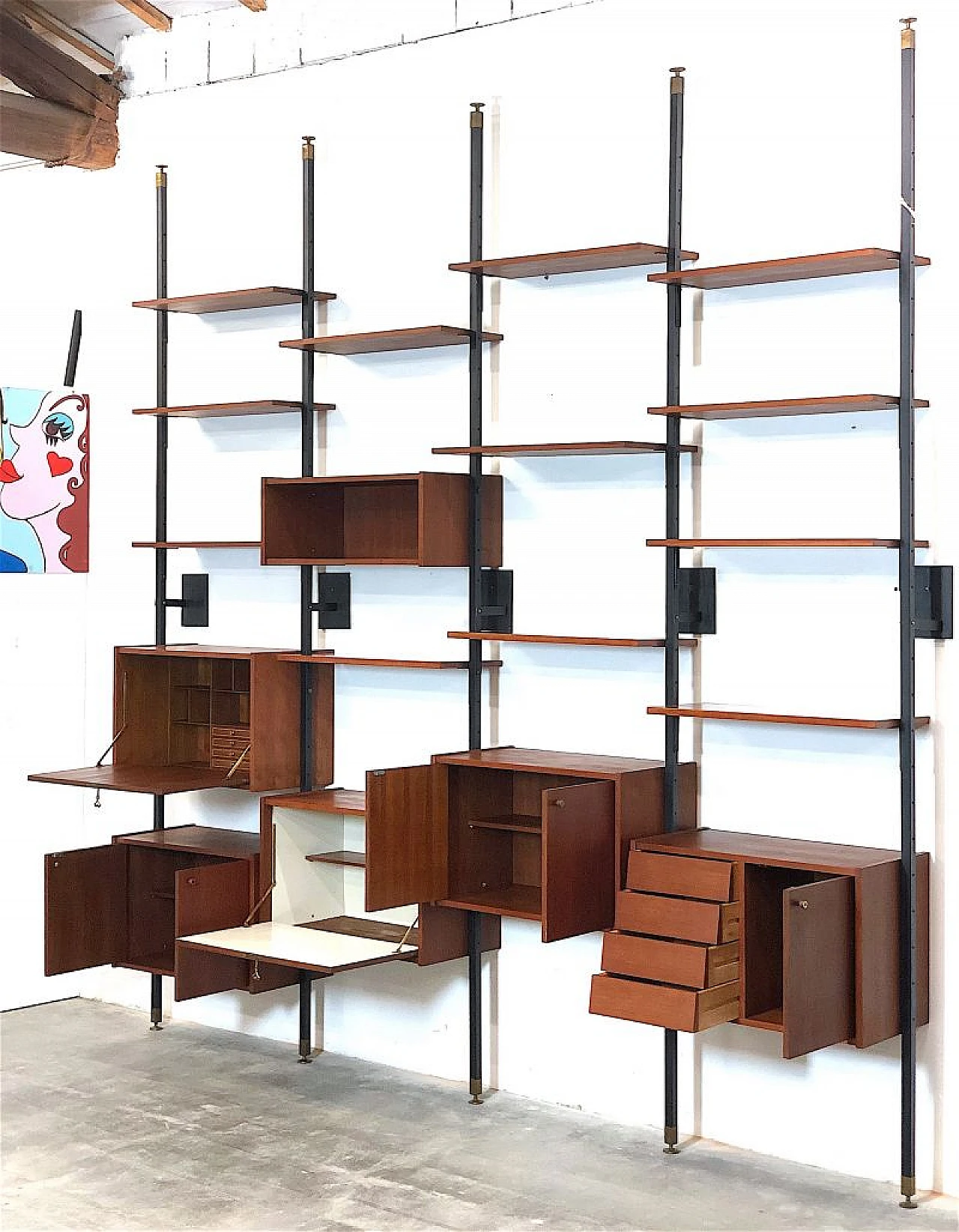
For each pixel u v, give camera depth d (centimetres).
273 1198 365
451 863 429
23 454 528
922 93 369
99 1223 351
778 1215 356
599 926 392
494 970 448
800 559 392
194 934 454
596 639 399
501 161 446
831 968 345
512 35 443
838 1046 385
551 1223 351
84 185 547
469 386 447
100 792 549
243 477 510
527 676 443
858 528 383
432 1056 464
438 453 428
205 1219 354
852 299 384
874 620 380
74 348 547
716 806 409
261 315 504
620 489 424
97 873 502
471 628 438
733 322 404
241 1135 409
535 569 441
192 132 519
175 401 527
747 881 364
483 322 451
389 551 472
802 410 376
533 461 441
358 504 480
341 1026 486
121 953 509
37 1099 440
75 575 552
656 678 418
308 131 490
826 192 387
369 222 476
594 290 429
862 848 379
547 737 439
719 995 361
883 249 358
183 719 523
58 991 559
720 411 378
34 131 508
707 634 408
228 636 514
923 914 370
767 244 397
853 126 382
